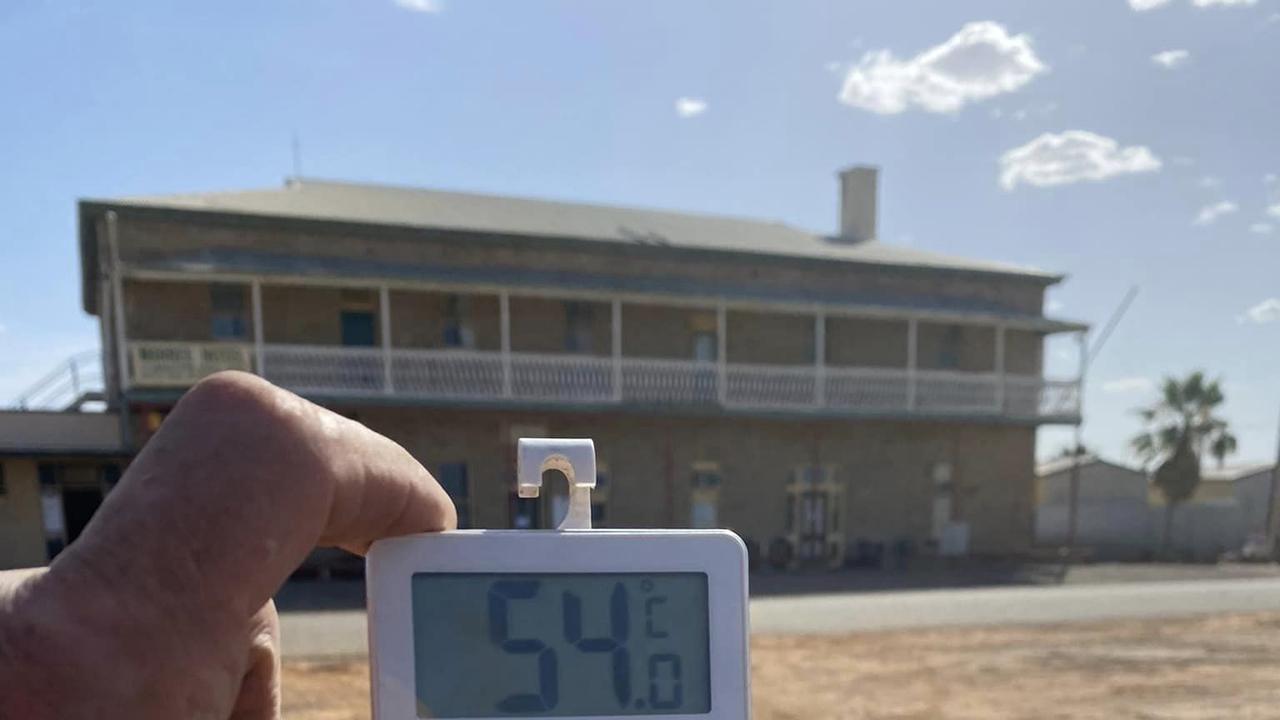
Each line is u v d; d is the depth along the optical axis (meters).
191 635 0.99
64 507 15.52
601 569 1.55
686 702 1.53
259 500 1.05
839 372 19.94
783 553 19.91
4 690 0.89
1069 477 32.97
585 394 17.80
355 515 1.28
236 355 15.02
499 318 18.16
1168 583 18.33
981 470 22.30
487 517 17.34
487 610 1.49
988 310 22.31
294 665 8.73
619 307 17.92
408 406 16.16
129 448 14.90
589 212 22.80
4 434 14.70
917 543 21.42
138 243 15.36
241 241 16.12
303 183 20.09
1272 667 9.90
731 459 19.70
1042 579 18.94
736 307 18.95
